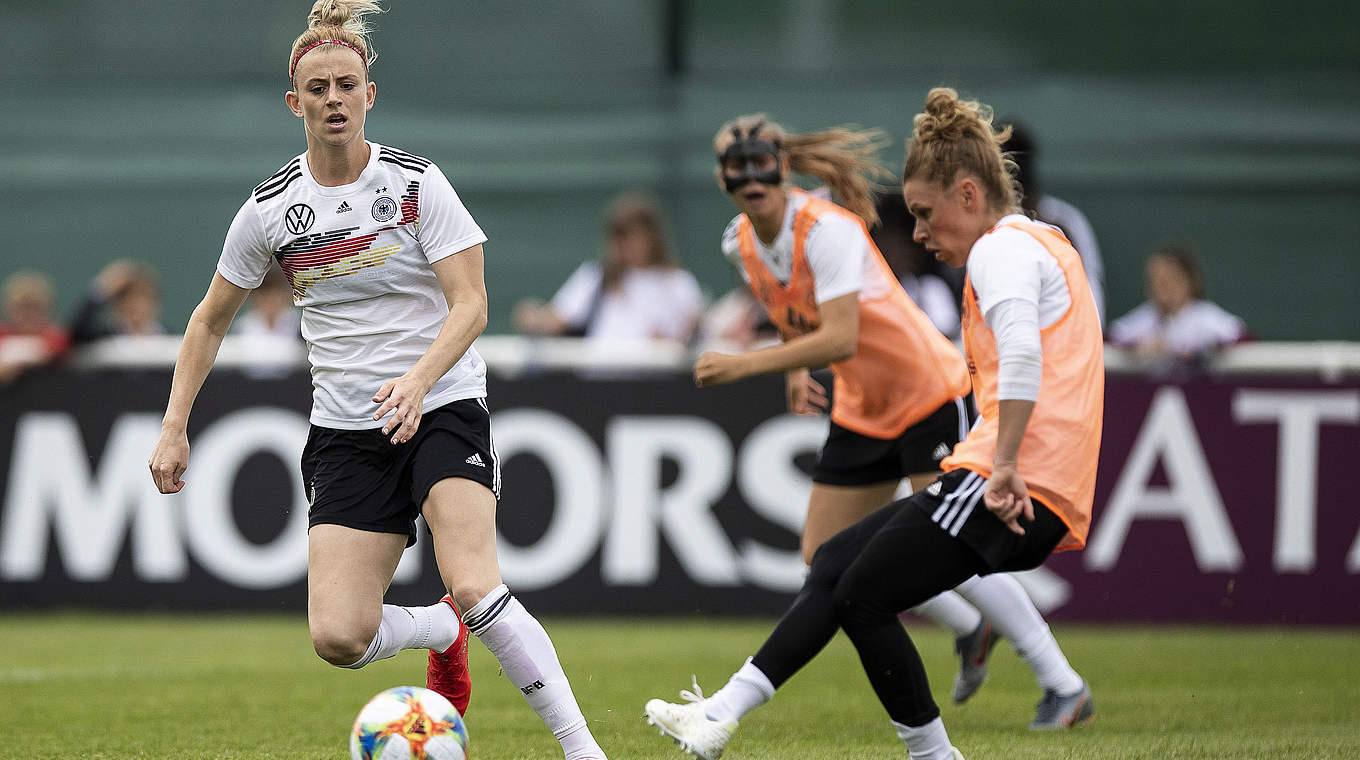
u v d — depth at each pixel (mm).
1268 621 27562
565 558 29078
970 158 13930
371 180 13633
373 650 13617
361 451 13781
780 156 17609
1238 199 39469
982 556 13180
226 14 43688
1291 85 39312
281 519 29500
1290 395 27594
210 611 29516
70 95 43344
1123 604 27922
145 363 29969
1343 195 39094
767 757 15070
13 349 30016
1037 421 13266
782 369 17109
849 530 14047
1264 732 16641
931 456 18047
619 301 32125
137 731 17109
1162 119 39719
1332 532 27453
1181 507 27844
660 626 28125
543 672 13273
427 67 43188
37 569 29875
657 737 16531
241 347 29875
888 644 13461
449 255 13555
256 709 18844
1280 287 39375
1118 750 15180
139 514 29766
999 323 12984
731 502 28797
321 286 13781
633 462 29078
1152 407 27953
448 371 13609
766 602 28672
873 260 18062
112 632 27375
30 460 30016
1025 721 17844
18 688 20734
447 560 13180
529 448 29297
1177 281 30594
